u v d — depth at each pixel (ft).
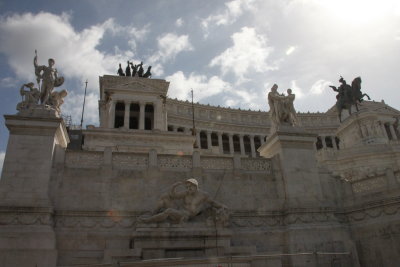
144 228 59.16
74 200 62.54
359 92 189.47
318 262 64.80
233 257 52.65
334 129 326.24
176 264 49.55
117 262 49.55
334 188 76.54
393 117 264.72
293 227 67.72
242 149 305.94
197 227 61.52
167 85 244.22
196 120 296.71
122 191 65.26
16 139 63.46
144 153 70.03
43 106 68.33
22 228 55.83
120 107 239.50
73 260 57.16
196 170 70.44
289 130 80.43
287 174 74.13
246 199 71.00
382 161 142.51
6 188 59.41
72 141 182.50
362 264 68.13
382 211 67.92
